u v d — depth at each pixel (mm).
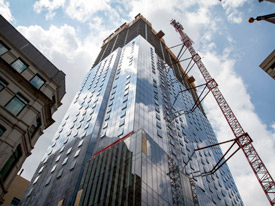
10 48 23828
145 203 26391
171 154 48375
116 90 68812
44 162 62875
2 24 24641
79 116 72812
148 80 70500
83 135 57500
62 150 60219
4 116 19891
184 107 89125
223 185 69812
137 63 73312
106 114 60469
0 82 21234
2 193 19062
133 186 28453
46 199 44406
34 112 23188
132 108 51312
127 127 46188
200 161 64438
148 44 104938
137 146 35062
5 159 18719
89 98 79375
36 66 25891
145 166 31516
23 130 21172
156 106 60938
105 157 39656
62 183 44812
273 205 40062
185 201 34969
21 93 22578
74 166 46906
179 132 64500
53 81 27266
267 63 30281
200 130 88500
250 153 47906
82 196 34969
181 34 103188
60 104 30453
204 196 46156
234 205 67438
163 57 114688
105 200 29922
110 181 32562
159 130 52344
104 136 51344
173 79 100812
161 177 34125
